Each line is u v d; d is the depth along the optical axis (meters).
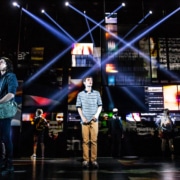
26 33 7.18
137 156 6.48
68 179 2.44
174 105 6.80
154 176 2.66
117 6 7.38
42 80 6.94
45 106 6.82
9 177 2.55
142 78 6.90
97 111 3.73
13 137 6.35
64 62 7.11
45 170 3.21
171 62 6.96
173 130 6.12
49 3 7.27
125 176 2.66
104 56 7.04
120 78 6.91
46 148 6.56
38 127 6.01
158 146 6.75
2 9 7.12
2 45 6.97
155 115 6.87
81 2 7.30
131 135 6.81
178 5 7.32
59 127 6.75
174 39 7.11
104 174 2.82
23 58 6.96
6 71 3.08
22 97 6.66
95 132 3.64
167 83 6.87
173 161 4.80
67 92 6.93
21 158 5.77
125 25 7.21
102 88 6.96
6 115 2.82
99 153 6.56
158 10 7.39
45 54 7.10
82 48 7.21
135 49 7.07
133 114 6.90
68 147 6.64
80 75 7.06
